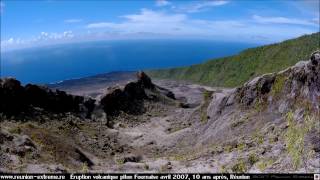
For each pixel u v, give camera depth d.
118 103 74.38
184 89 152.62
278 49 162.88
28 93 57.69
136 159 43.28
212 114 55.06
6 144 33.84
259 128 38.91
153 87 92.75
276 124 35.69
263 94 46.31
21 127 42.53
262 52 176.62
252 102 47.75
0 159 29.61
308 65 36.53
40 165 30.41
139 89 83.94
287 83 41.69
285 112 38.53
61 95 63.50
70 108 63.81
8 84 54.19
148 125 68.19
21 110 53.66
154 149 51.44
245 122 43.47
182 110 77.31
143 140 56.22
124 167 33.53
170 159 38.81
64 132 51.81
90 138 52.97
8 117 49.81
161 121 70.50
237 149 32.91
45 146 37.53
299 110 34.28
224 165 28.66
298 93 37.81
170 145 52.69
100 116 66.12
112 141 54.56
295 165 22.25
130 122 69.00
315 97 32.75
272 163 24.36
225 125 46.69
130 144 54.78
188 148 47.88
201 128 54.00
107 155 46.22
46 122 53.62
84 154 41.66
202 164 30.89
